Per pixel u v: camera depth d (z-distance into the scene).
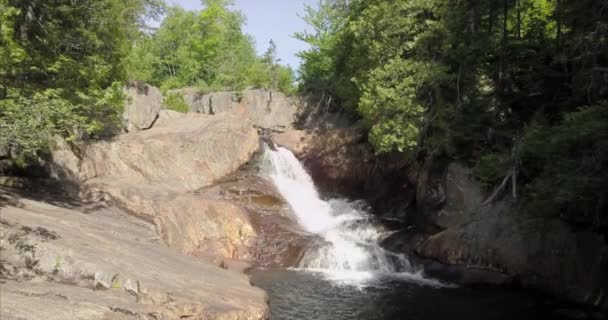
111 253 11.84
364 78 26.31
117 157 21.84
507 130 21.25
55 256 10.02
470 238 18.25
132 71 30.12
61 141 18.66
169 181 22.92
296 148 31.91
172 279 11.91
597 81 16.77
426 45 23.48
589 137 12.76
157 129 27.09
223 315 10.80
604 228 14.91
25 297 8.26
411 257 19.59
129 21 25.89
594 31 16.25
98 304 8.74
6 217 11.51
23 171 17.28
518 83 23.41
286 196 26.03
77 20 16.34
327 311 14.09
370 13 24.66
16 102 12.80
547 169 14.78
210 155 26.44
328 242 20.06
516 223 17.42
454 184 20.42
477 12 23.02
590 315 13.95
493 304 14.98
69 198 17.09
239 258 19.28
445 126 21.67
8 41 11.93
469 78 22.89
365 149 28.58
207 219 19.73
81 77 16.56
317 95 40.78
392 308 14.47
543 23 23.64
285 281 17.06
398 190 26.41
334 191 28.56
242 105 40.94
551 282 15.89
